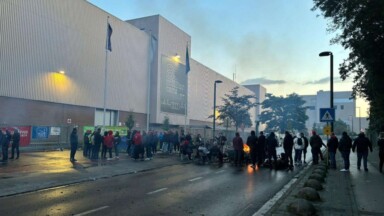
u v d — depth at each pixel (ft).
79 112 121.49
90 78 126.52
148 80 157.48
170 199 30.60
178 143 83.41
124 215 24.59
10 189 33.42
